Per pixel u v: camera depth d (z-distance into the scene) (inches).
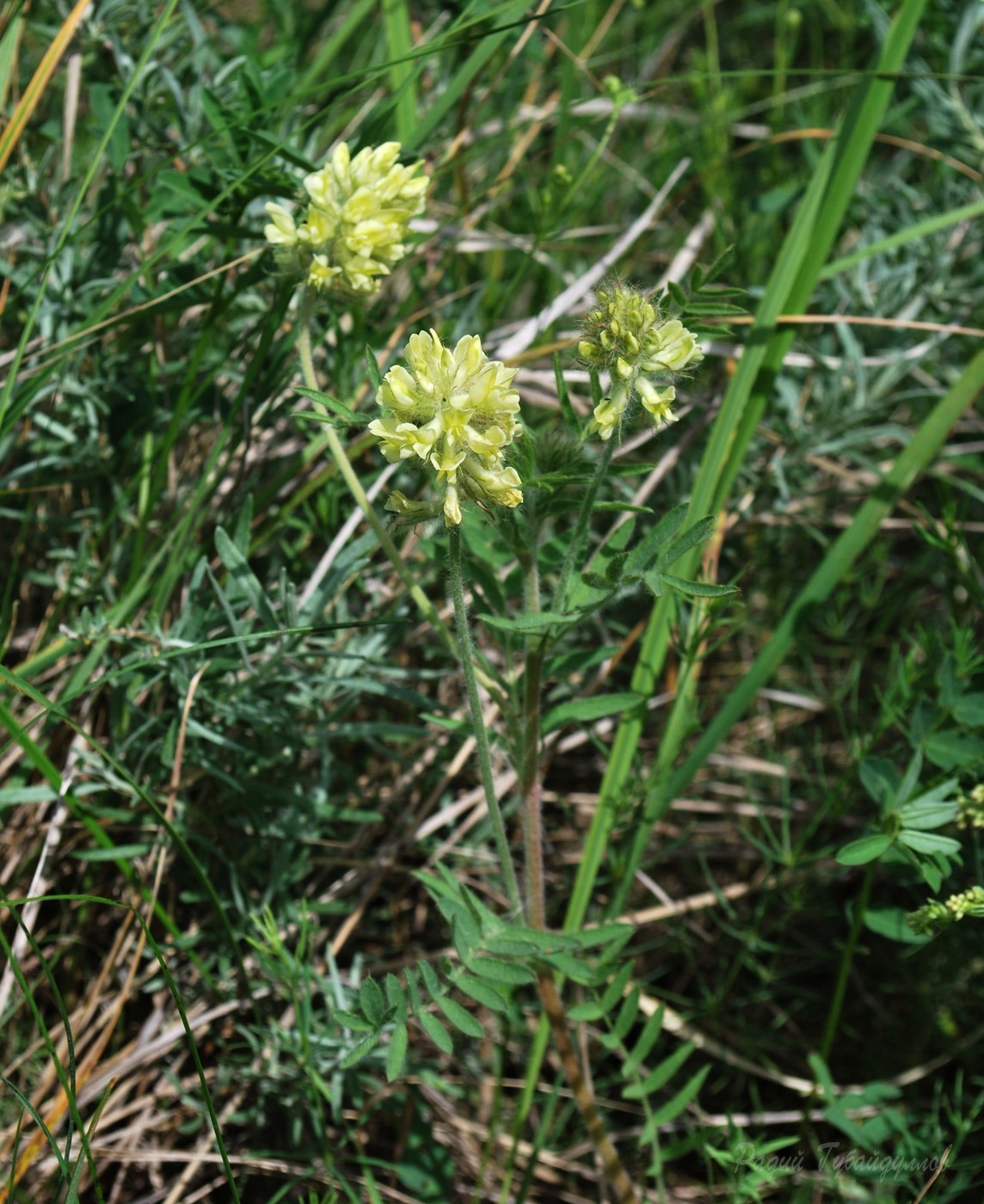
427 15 20.6
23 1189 15.4
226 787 16.5
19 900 13.5
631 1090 15.1
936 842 14.4
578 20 21.5
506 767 18.1
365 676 16.6
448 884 13.9
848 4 24.1
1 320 17.1
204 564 15.5
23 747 14.1
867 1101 15.9
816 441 18.8
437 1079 16.4
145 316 16.1
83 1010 16.3
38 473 17.4
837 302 20.1
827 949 18.2
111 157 17.1
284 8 21.3
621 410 12.9
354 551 15.4
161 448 16.4
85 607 15.6
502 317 20.9
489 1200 16.7
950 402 16.6
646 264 22.4
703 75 17.4
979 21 20.2
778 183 22.2
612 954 14.9
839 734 19.8
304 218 15.3
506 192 20.1
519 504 12.8
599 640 18.6
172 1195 15.7
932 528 18.0
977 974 17.6
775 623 19.9
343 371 17.2
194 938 15.8
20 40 19.1
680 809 19.2
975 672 16.3
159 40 17.8
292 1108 16.1
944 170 20.7
